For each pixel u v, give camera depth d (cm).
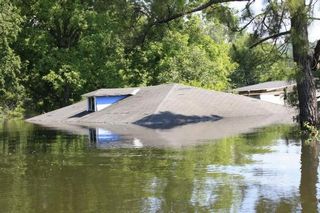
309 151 1667
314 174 1257
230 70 6091
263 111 3869
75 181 1269
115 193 1109
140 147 1956
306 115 2197
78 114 4156
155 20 2388
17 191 1161
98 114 3894
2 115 5316
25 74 5272
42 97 5772
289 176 1242
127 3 2341
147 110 3566
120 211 958
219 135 2370
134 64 5403
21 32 5203
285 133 2342
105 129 2986
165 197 1058
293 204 968
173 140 2194
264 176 1253
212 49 5694
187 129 2798
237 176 1266
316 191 1069
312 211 918
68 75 5094
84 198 1071
